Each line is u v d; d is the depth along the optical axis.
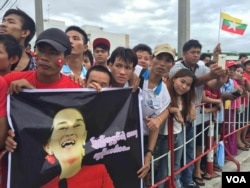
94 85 2.27
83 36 3.28
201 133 4.37
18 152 1.90
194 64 4.42
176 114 3.24
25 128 1.91
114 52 2.80
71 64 3.21
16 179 1.89
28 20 2.84
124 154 2.46
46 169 1.99
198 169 4.45
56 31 2.01
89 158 2.22
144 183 3.18
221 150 4.89
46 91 2.01
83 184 2.20
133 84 2.76
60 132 2.06
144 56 4.68
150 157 2.88
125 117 2.45
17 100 1.93
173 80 3.50
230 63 5.55
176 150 3.66
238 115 5.89
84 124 2.18
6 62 2.28
